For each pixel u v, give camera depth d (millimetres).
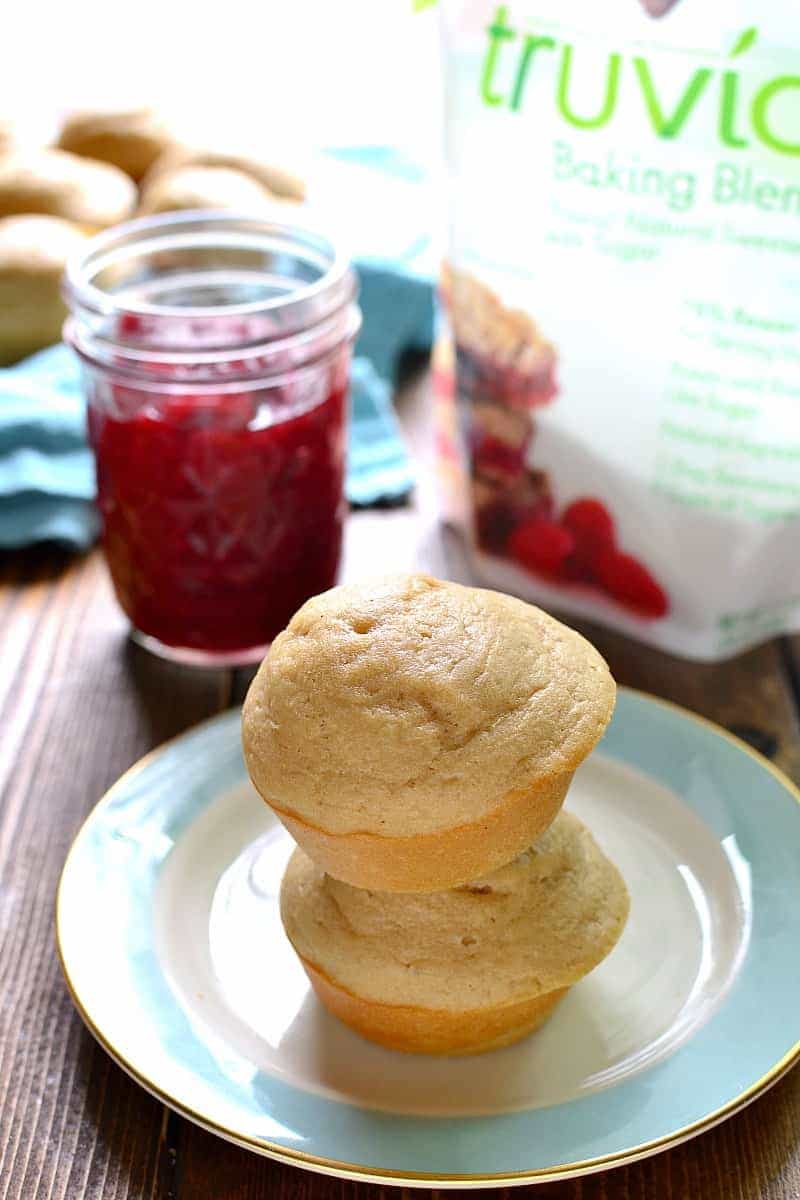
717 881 364
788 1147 321
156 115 610
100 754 421
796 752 418
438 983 324
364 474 523
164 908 359
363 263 560
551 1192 315
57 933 346
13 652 459
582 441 442
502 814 313
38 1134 327
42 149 607
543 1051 331
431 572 485
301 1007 342
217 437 421
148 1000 336
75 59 747
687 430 425
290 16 733
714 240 402
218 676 449
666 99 393
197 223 471
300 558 444
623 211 410
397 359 598
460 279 447
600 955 333
